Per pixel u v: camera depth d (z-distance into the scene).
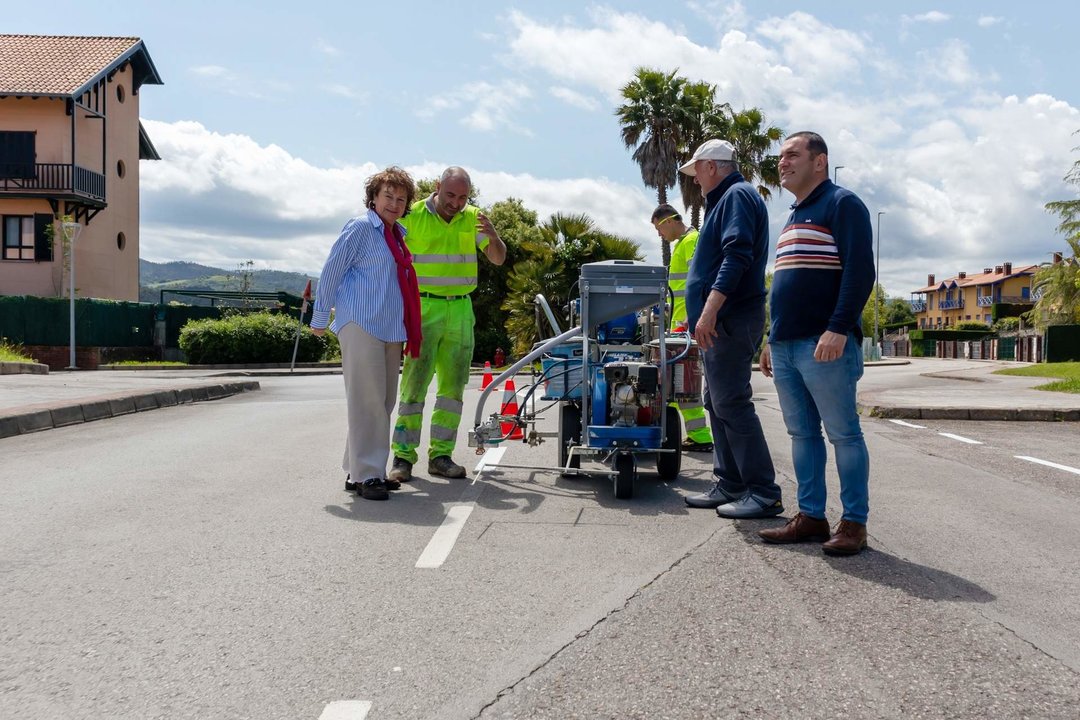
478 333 37.19
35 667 2.98
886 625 3.37
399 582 3.91
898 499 5.89
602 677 2.89
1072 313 43.88
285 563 4.20
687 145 35.72
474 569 4.11
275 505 5.51
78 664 3.00
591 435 5.82
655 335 7.12
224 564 4.19
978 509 5.57
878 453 8.13
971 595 3.76
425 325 6.43
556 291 27.77
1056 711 2.65
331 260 5.76
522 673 2.92
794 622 3.40
